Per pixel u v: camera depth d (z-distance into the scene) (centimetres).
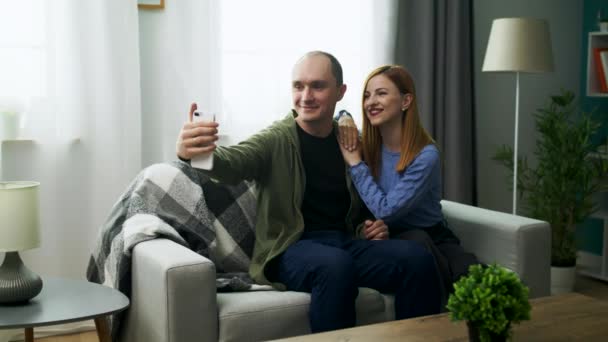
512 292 145
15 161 309
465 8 388
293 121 251
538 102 434
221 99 339
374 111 254
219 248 253
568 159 381
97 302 210
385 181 258
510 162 409
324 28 356
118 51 317
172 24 329
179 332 202
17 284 205
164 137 334
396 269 231
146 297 214
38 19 307
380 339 170
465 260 250
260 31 344
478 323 144
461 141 390
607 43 409
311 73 244
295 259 229
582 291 388
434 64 383
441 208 270
